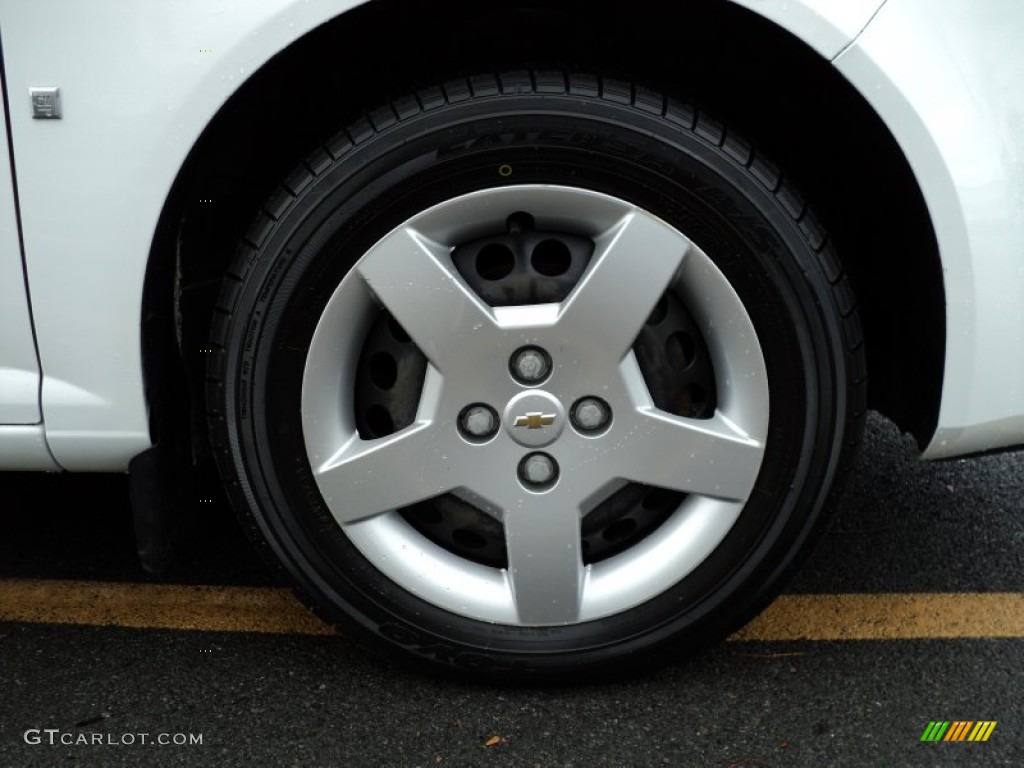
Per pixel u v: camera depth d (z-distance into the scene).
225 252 1.80
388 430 1.68
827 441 1.62
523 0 1.65
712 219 1.53
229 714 1.72
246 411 1.61
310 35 1.51
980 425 1.59
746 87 1.73
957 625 1.96
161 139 1.49
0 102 1.50
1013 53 1.50
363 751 1.63
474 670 1.74
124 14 1.47
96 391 1.61
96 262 1.55
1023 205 1.52
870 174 1.69
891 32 1.47
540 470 1.62
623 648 1.71
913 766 1.58
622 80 1.54
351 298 1.58
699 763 1.59
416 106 1.52
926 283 1.61
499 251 1.61
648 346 1.63
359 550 1.67
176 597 2.10
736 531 1.65
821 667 1.84
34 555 2.25
